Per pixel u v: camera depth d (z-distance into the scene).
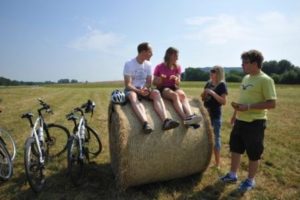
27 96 29.61
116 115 5.19
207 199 5.09
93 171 6.19
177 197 5.13
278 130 10.83
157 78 5.89
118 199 5.05
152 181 5.52
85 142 6.86
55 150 7.47
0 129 7.09
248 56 5.00
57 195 5.19
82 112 6.73
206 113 5.79
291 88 54.06
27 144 5.06
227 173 5.97
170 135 5.29
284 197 5.18
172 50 5.73
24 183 5.63
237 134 5.41
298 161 7.07
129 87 5.61
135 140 5.05
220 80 5.97
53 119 13.22
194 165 5.65
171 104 5.69
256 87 5.02
